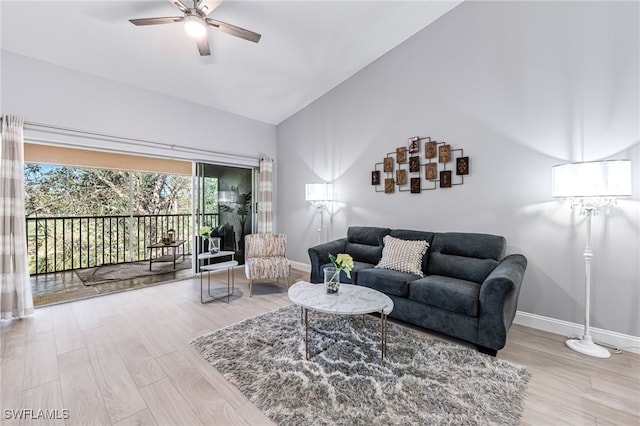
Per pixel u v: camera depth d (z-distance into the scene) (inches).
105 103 133.2
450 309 88.9
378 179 151.4
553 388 68.0
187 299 130.0
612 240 90.0
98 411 59.5
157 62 128.3
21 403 61.6
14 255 106.3
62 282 158.1
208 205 177.6
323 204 180.7
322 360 78.7
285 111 193.3
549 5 99.2
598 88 90.7
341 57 145.5
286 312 114.2
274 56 136.2
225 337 92.0
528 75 104.1
